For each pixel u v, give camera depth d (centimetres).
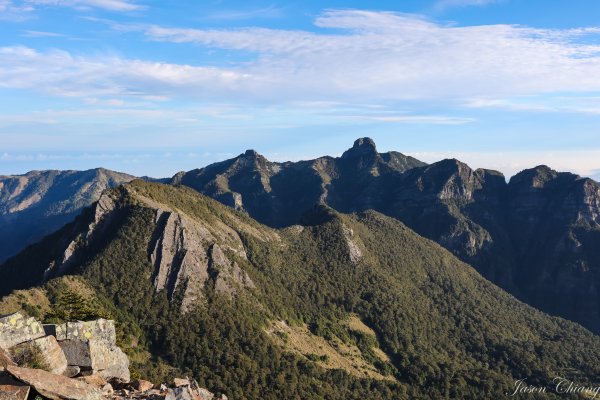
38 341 2702
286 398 10894
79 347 2956
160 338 11994
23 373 2273
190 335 12144
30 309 10269
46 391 2262
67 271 14038
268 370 11781
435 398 14150
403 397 13275
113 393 2848
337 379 12781
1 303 10038
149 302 12975
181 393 2858
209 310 13325
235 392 10394
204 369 11038
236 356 11794
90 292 12419
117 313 12062
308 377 12238
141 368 10388
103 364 3059
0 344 2572
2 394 2123
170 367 11144
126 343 11119
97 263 13488
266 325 14338
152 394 2873
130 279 13338
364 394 12644
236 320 13338
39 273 14450
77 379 2677
